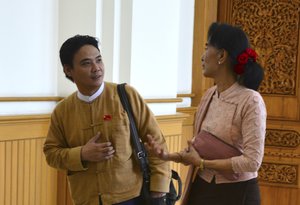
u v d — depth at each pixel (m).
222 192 1.89
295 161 4.32
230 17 4.49
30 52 3.21
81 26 3.36
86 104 2.05
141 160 2.08
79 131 2.05
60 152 2.08
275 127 4.37
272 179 4.41
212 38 1.90
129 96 2.08
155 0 3.56
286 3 4.29
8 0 3.03
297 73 4.30
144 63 3.53
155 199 2.11
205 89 4.55
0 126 2.95
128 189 2.05
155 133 2.12
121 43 3.43
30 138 3.15
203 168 1.86
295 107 4.33
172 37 3.76
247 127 1.79
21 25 3.13
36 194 3.23
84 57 1.98
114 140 2.01
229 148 1.86
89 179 2.04
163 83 3.72
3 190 3.01
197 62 4.52
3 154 2.99
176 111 4.09
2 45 3.02
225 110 1.88
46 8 3.29
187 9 4.42
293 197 4.35
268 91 4.41
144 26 3.49
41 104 3.28
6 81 3.06
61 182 3.38
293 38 4.30
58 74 3.42
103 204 2.01
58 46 3.40
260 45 4.41
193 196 2.00
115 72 3.42
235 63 1.87
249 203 1.88
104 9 3.37
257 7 4.39
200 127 2.02
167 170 2.16
